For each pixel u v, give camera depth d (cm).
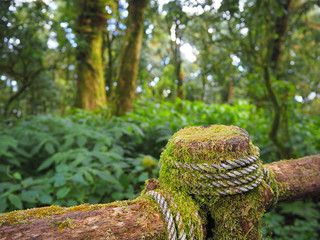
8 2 352
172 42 623
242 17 351
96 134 300
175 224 72
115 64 651
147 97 653
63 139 331
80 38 483
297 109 450
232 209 79
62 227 63
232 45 405
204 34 445
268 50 359
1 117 633
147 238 69
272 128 355
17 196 200
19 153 294
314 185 104
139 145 336
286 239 294
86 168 221
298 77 482
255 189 82
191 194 81
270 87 355
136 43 435
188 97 804
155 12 473
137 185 244
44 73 650
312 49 502
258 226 81
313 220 324
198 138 82
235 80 432
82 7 500
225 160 77
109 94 586
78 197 215
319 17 540
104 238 65
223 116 437
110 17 480
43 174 309
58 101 849
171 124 340
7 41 421
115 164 239
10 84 607
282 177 100
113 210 71
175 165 82
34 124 362
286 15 430
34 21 434
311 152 358
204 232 80
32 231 61
